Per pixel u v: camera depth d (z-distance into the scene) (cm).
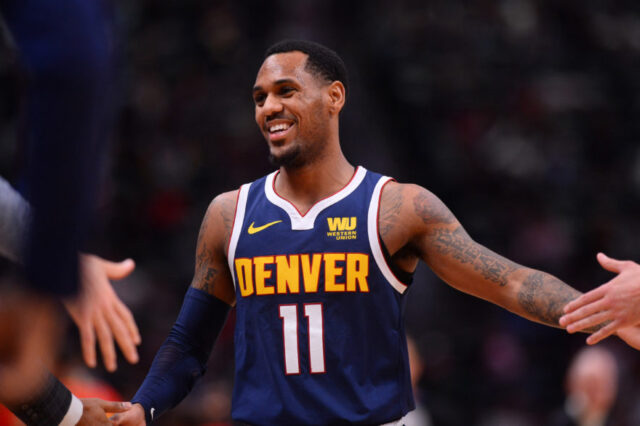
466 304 3078
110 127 318
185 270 2950
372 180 823
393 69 3600
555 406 2891
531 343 3002
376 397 782
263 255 804
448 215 806
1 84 2673
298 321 787
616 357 2617
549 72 3731
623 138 3609
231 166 3262
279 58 809
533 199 3362
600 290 729
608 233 3272
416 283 2995
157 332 2641
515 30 3775
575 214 3344
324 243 794
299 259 794
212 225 848
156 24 3641
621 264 742
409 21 3709
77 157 309
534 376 2931
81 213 317
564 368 2941
